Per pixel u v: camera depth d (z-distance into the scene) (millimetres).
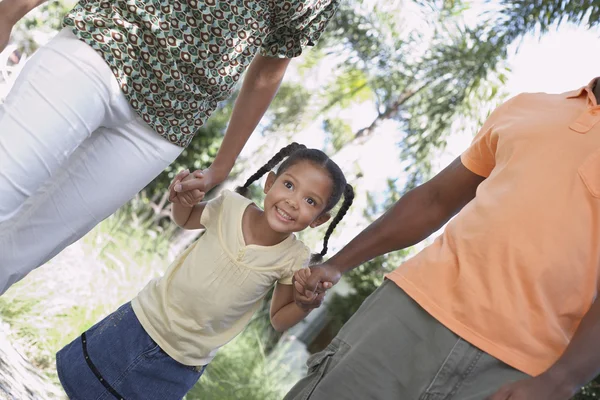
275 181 2676
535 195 1906
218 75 2227
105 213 2410
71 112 2045
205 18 2109
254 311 2770
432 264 2029
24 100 2014
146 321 2615
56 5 8555
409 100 9680
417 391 1942
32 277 5027
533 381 1766
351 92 10555
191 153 11039
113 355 2592
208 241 2672
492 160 2201
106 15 2076
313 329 9500
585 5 8375
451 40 9242
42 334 4684
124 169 2322
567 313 1896
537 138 1981
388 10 9602
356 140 9828
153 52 2117
